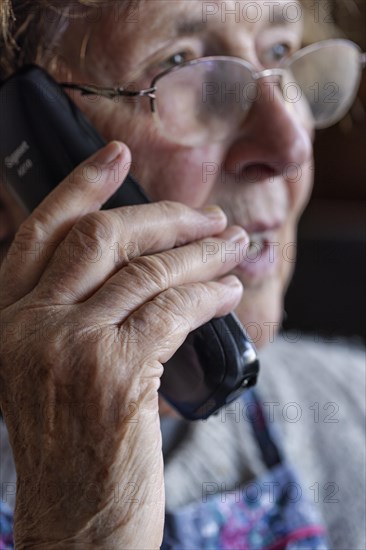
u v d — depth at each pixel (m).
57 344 0.92
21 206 1.14
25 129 1.10
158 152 1.21
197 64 1.17
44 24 1.15
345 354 1.70
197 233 1.03
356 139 2.80
